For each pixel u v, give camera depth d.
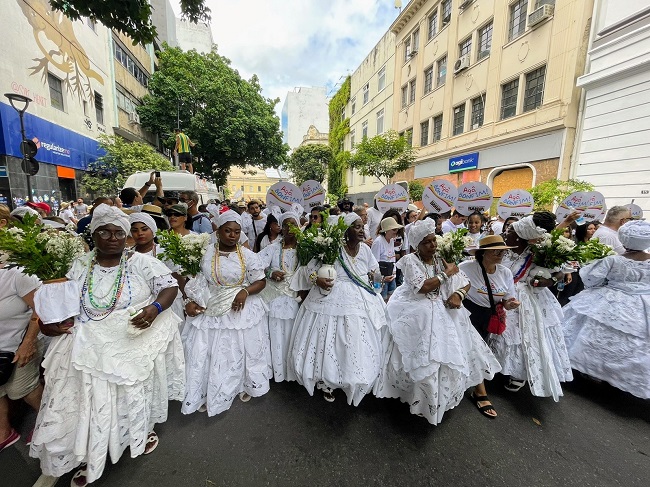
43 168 9.95
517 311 2.84
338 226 2.62
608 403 2.83
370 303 2.65
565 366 2.86
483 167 13.02
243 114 19.88
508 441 2.36
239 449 2.24
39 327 1.93
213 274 2.52
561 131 9.72
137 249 2.98
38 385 2.30
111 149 13.27
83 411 1.77
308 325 2.68
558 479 2.04
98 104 14.25
